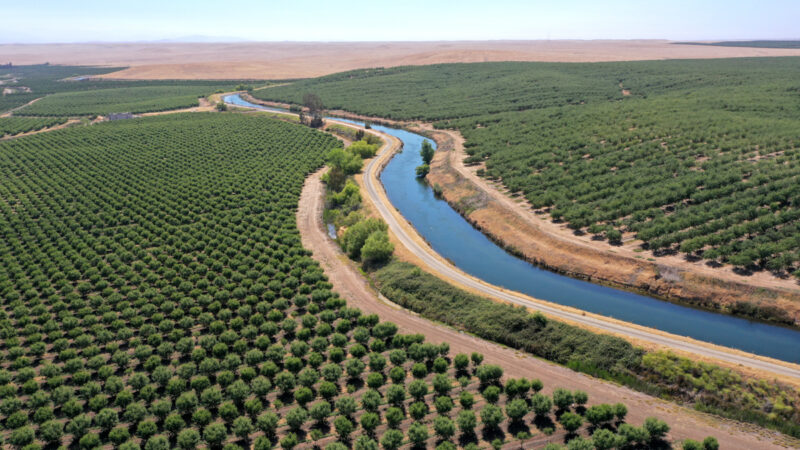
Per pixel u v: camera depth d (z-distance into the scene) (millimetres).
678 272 91875
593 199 130500
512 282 99688
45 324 81562
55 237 120312
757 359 68500
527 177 148875
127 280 99438
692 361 67438
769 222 100000
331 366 69125
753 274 89188
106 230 126375
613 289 95312
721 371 65062
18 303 89812
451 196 148750
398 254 108875
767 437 57312
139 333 80812
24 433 57875
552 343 76125
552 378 69562
